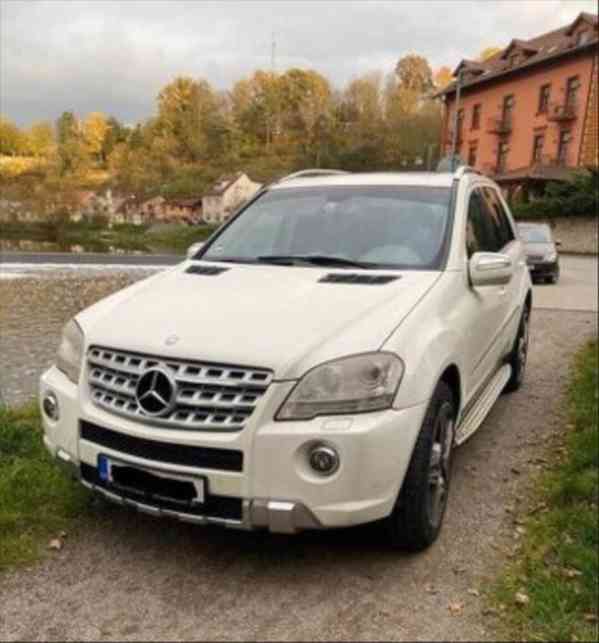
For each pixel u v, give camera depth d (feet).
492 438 16.24
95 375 10.44
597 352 25.54
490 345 15.34
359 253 13.24
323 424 9.21
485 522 11.98
